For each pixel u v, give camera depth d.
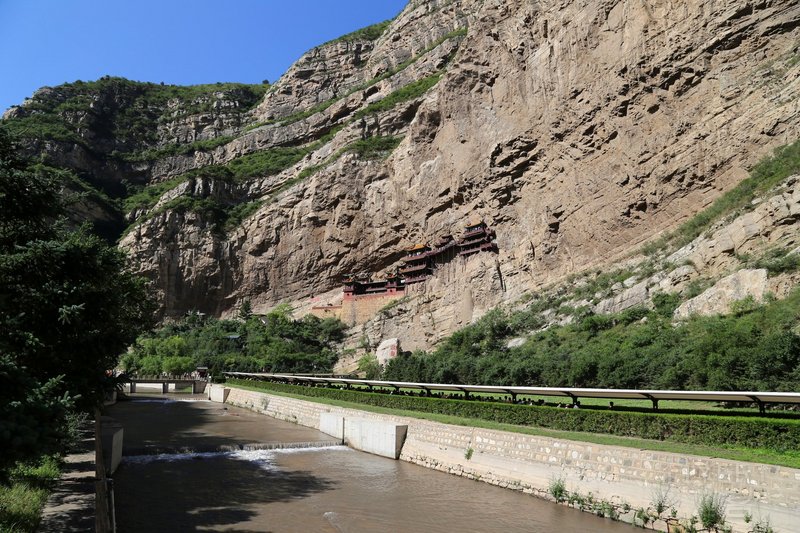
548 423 23.42
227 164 152.12
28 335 12.86
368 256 103.75
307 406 42.94
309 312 105.88
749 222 41.06
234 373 76.00
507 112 75.88
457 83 85.88
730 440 17.23
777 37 47.62
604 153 60.69
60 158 148.62
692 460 16.34
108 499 16.22
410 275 93.12
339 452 31.38
